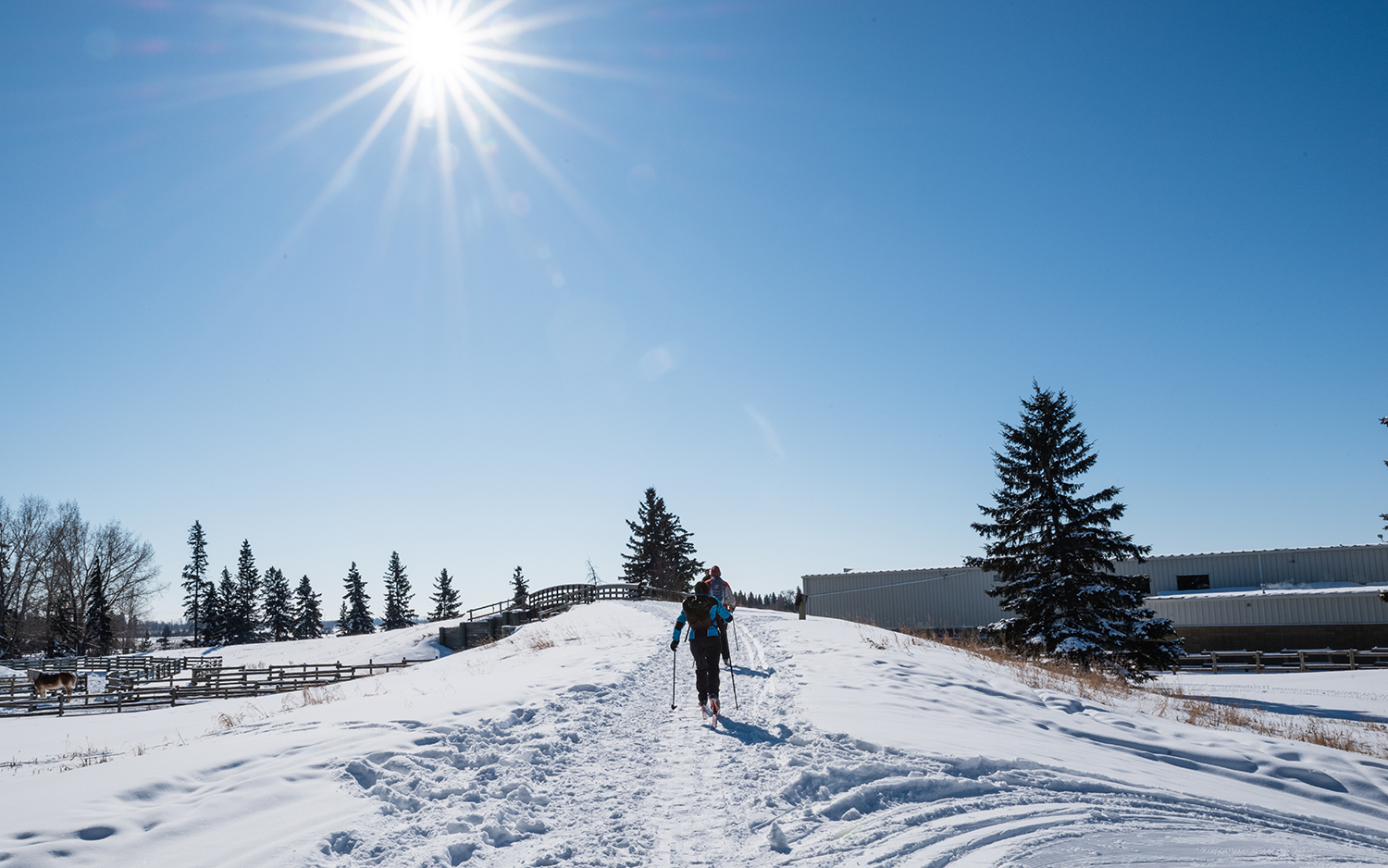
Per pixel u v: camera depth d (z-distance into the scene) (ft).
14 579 218.38
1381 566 126.93
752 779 22.31
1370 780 27.48
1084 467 92.17
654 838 17.75
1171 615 132.36
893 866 16.21
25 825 15.72
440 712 29.68
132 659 162.20
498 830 17.60
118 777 19.65
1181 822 20.65
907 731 27.20
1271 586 131.75
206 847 15.20
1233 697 73.36
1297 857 18.03
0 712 91.91
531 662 55.88
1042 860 17.02
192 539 318.45
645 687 39.65
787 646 54.49
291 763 21.24
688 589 234.17
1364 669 100.78
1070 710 40.19
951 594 146.30
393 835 16.74
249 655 177.88
